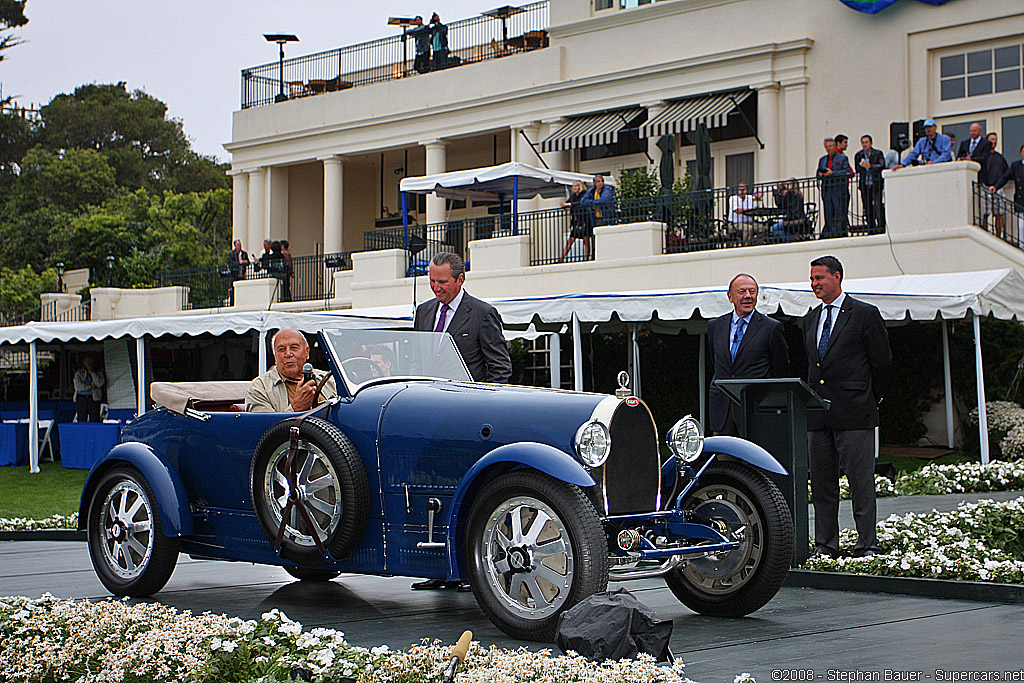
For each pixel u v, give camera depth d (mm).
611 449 5168
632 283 20047
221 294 29312
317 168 33500
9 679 4254
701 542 5582
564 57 26422
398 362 6203
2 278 43094
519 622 4906
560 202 26750
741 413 6973
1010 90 20516
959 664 4465
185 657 4184
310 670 4066
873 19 21844
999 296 13734
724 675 4289
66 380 27016
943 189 16672
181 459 6555
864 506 7277
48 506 13664
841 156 18766
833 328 7309
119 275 38188
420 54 29422
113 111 75688
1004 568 6254
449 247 24797
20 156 71750
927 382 16094
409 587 6961
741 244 19156
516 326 15977
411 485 5496
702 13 24141
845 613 5770
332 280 26781
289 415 6043
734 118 24047
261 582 7258
